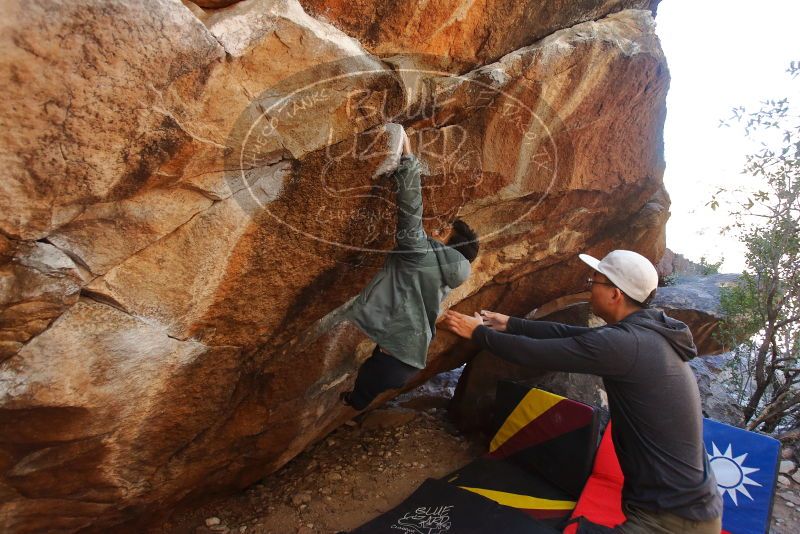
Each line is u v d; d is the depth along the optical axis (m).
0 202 1.13
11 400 1.37
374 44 1.69
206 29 1.22
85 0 1.02
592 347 2.02
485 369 3.71
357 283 2.23
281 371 2.30
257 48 1.36
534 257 3.08
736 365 4.50
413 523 2.57
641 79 2.46
